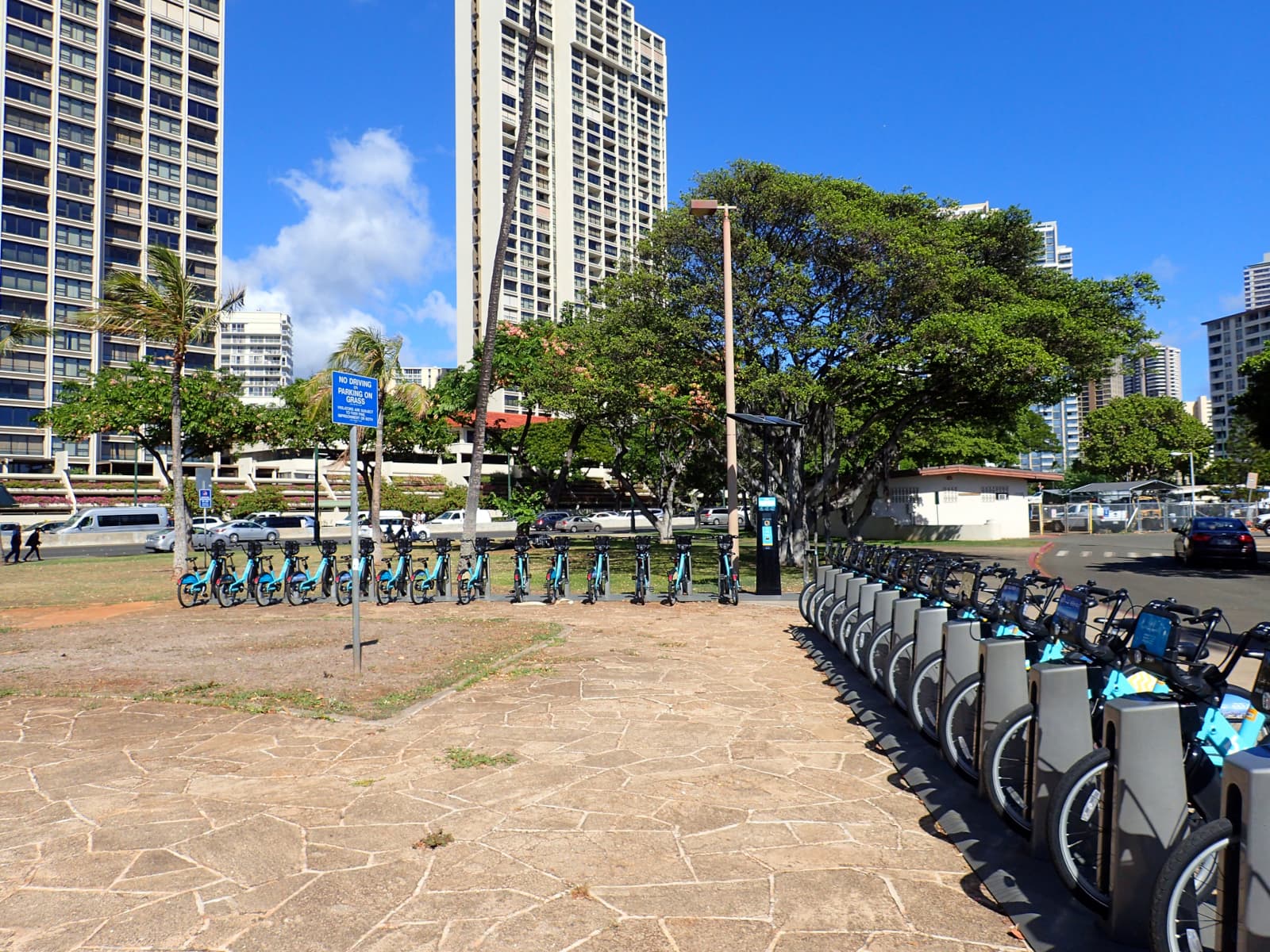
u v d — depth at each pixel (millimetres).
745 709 6426
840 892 3443
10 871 3652
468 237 111188
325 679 7430
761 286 19078
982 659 4328
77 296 71750
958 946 3025
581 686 7188
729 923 3178
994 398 20906
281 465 60406
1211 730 3236
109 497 48625
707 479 44375
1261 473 71062
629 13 132875
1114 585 15875
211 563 13383
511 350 31312
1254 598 13562
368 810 4344
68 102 71688
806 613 10164
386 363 22969
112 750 5426
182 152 79312
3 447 66688
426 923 3182
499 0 109000
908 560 7766
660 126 141875
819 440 24203
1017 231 22062
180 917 3236
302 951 2988
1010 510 35312
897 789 4684
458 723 6023
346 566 14156
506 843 3920
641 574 13141
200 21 81188
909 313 18844
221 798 4539
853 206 18562
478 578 13500
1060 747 3594
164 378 34812
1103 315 21219
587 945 3021
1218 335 146125
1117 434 70875
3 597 15469
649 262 22156
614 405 20891
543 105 116688
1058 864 3184
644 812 4320
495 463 62812
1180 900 2562
